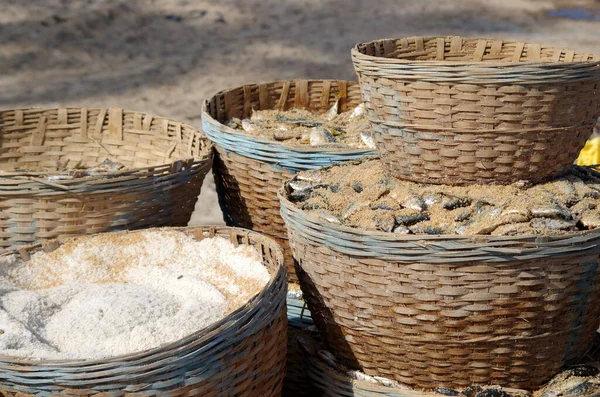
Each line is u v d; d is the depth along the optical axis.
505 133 2.26
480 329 2.23
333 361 2.51
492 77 2.18
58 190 2.71
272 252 2.58
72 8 10.10
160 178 2.84
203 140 3.29
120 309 2.40
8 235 2.79
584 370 2.38
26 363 2.00
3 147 3.62
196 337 2.07
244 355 2.17
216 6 10.54
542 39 8.83
